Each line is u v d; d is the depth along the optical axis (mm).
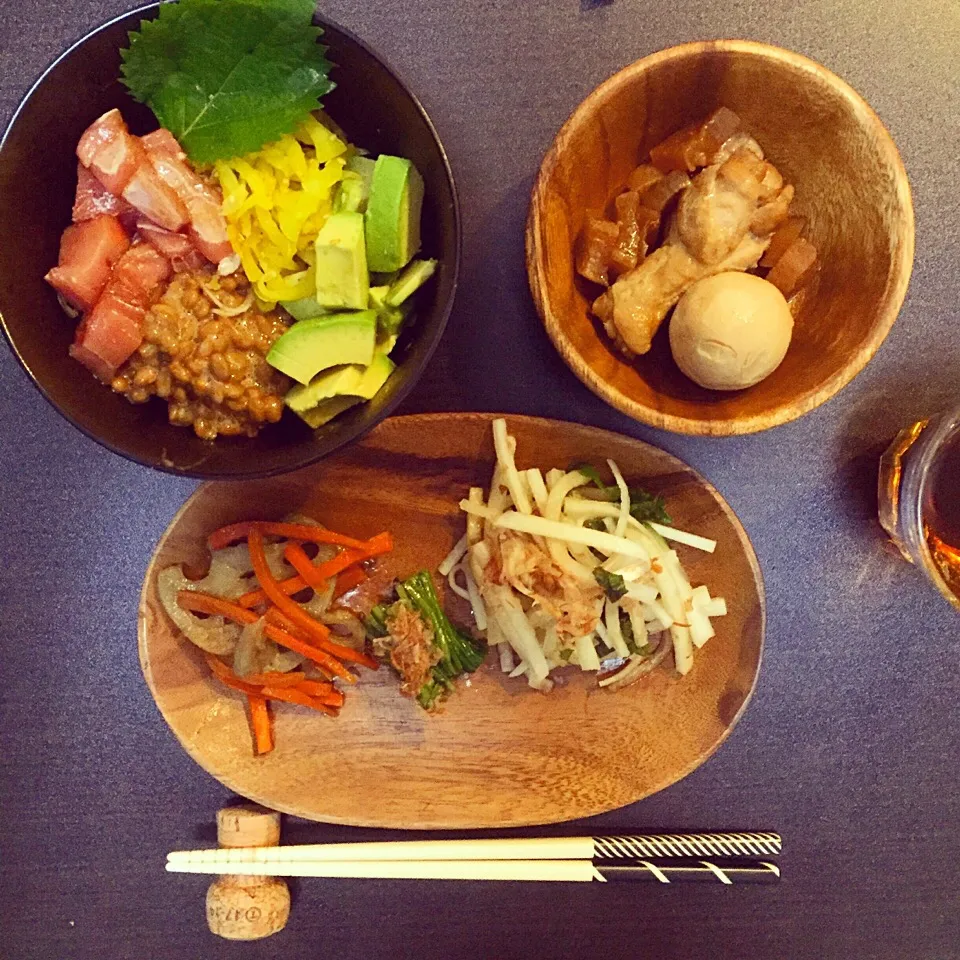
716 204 309
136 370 305
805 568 373
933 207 353
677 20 344
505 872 367
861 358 300
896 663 378
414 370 299
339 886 389
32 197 293
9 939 387
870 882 386
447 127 347
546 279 301
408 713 370
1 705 379
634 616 360
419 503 364
